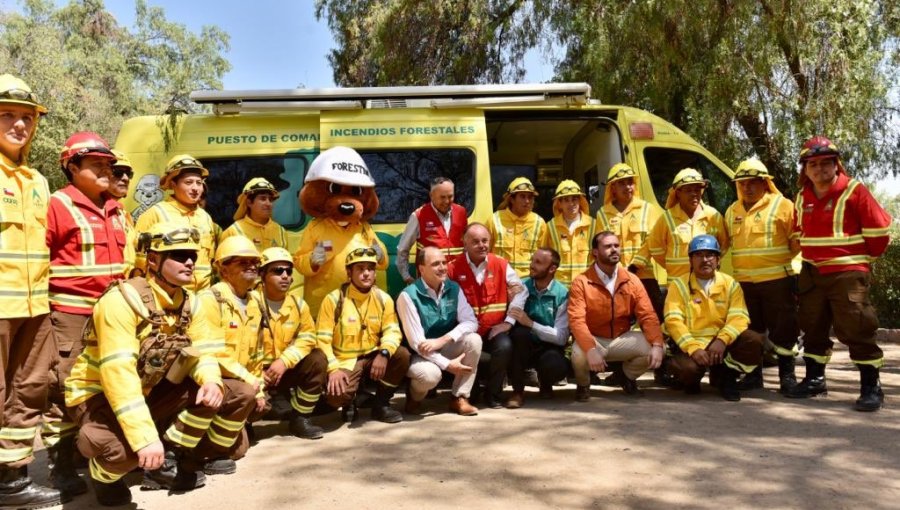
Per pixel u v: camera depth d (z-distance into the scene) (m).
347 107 6.45
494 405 5.62
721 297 5.79
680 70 10.41
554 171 8.87
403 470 4.05
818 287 5.55
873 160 10.68
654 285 6.44
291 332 4.98
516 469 4.00
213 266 5.58
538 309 5.81
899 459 4.06
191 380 3.75
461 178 6.58
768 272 5.93
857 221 5.38
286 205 6.42
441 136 6.58
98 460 3.41
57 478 3.84
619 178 6.38
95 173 4.11
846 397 5.76
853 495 3.51
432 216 6.11
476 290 5.61
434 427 5.00
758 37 9.41
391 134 6.52
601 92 11.21
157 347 3.39
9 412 3.64
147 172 6.34
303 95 6.36
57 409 3.87
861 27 9.43
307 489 3.78
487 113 6.92
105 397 3.40
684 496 3.54
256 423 5.46
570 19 12.08
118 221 4.31
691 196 6.16
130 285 3.39
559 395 6.04
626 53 10.65
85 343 3.43
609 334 5.84
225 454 4.17
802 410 5.29
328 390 4.98
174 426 3.73
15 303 3.55
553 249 6.36
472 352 5.38
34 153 20.56
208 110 7.69
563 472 3.93
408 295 5.41
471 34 13.62
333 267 5.70
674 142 7.14
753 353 5.60
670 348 6.23
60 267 3.99
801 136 9.64
